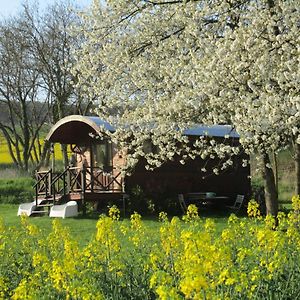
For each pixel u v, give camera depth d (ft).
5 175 135.85
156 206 75.56
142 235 32.81
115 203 75.97
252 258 26.17
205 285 16.26
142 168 77.20
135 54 52.21
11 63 155.12
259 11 42.27
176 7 47.01
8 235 39.11
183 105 45.80
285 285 23.82
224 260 20.52
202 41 42.88
